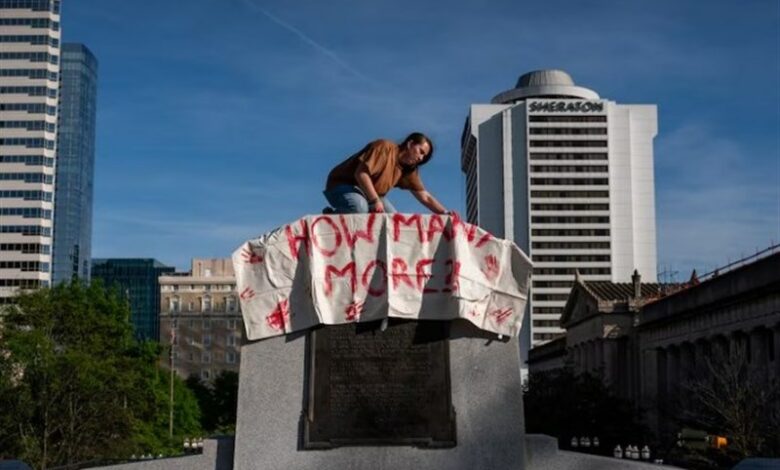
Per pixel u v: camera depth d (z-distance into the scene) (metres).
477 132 186.25
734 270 59.25
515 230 182.75
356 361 13.16
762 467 13.77
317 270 13.24
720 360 53.19
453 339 13.28
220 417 125.31
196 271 185.50
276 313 13.26
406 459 12.96
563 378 69.25
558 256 181.75
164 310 182.25
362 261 13.33
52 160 180.00
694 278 79.56
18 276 174.12
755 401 47.53
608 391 69.06
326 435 12.98
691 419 58.50
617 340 83.75
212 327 181.00
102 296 62.03
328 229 13.40
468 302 13.07
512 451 13.02
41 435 52.94
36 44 180.88
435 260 13.35
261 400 13.11
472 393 13.14
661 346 74.62
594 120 185.00
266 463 12.97
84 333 59.03
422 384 13.12
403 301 13.21
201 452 14.23
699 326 65.75
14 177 177.25
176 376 98.25
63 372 52.22
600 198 182.88
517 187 183.88
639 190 184.25
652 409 70.81
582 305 92.12
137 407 57.78
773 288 53.00
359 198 14.01
